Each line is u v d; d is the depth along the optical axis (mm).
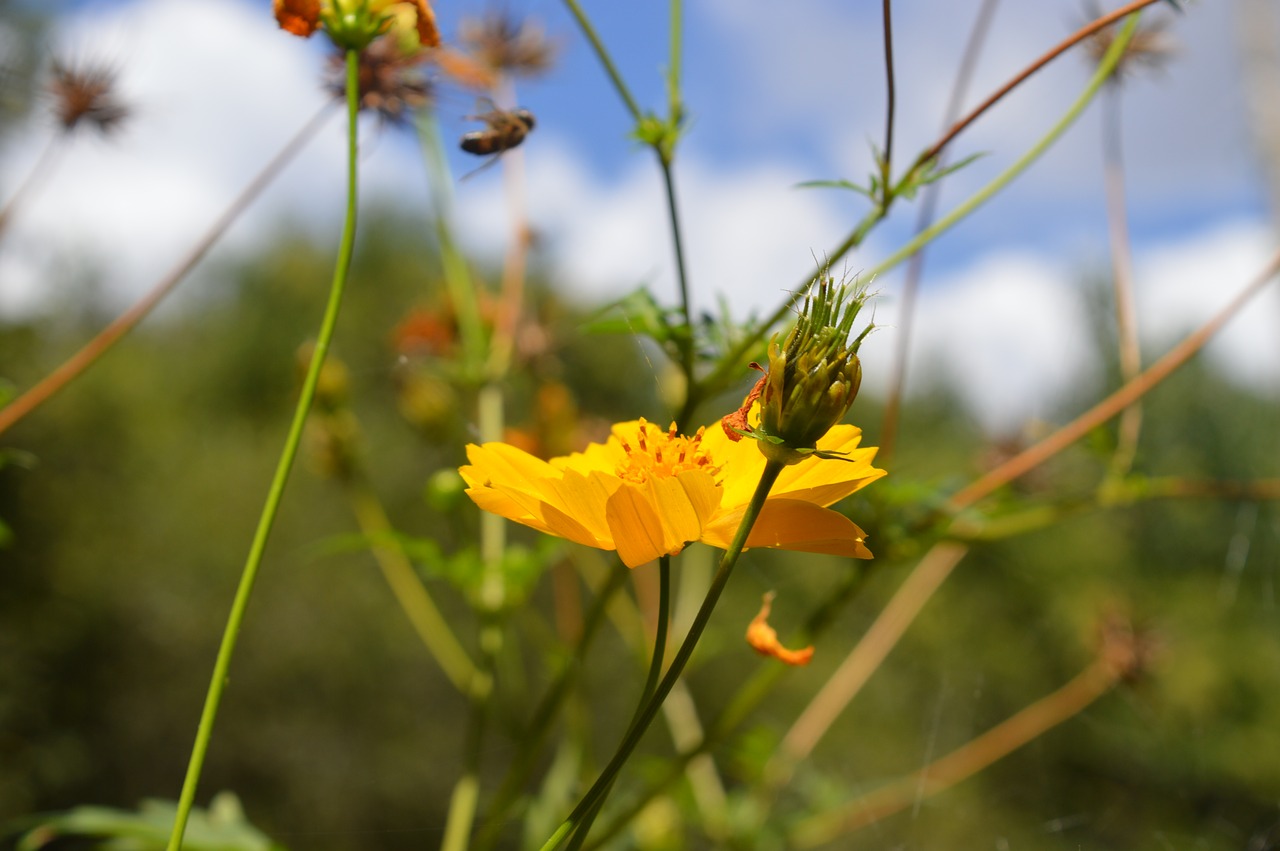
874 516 1918
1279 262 1998
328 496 13312
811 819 2674
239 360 16031
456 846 1837
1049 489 2428
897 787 2824
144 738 12031
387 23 1196
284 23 1200
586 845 1729
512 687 2256
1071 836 6453
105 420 12852
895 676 12266
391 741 12594
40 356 11750
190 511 12844
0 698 10906
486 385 2557
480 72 1864
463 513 2314
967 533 2072
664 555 966
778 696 10828
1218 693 10594
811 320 944
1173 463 11711
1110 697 8352
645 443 1256
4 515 11719
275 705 12508
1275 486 2047
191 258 1678
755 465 1157
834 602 1901
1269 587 8195
